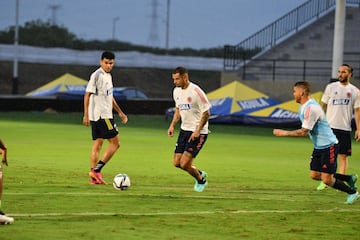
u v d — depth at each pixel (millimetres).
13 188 30156
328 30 101750
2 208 25000
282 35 104562
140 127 77438
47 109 104562
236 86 87188
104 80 33344
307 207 26953
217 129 77688
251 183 34531
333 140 27719
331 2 103688
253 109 83375
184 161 30172
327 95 34188
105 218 23625
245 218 24281
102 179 32781
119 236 20906
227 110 83812
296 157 49031
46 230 21422
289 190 32125
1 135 61656
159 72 167000
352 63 99500
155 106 105812
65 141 57219
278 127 81000
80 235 20859
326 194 30969
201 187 30703
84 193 29125
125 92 106688
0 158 43219
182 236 21172
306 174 38844
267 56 104125
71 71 163125
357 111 33969
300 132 27219
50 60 162750
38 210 24781
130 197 28281
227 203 27422
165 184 33281
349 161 48344
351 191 28094
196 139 30281
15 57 132000
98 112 33125
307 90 27422
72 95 104625
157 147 53719
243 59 102188
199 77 166250
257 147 56594
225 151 52531
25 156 45062
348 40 101375
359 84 88188
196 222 23344
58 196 28078
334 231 22500
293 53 103188
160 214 24625
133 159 44938
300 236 21625
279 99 94125
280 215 25000
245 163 44250
